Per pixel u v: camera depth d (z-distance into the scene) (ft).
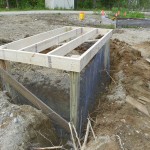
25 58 12.59
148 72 19.42
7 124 11.69
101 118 13.26
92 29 20.58
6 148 10.53
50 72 18.52
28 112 12.25
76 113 12.47
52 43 15.87
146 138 11.58
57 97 16.44
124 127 12.09
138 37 33.88
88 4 87.15
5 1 78.18
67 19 51.60
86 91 14.14
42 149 11.41
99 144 11.04
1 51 13.12
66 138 13.21
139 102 14.87
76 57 11.87
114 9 59.72
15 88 13.76
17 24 41.11
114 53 22.31
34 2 80.07
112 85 17.30
